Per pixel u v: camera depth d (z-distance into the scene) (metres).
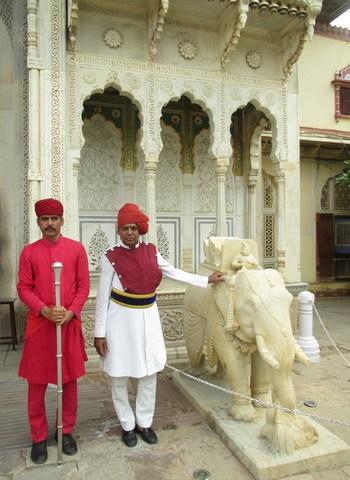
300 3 5.24
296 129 6.07
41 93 4.82
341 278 9.84
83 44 5.09
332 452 2.65
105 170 6.70
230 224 7.39
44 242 2.80
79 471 2.64
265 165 8.51
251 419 3.06
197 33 5.55
